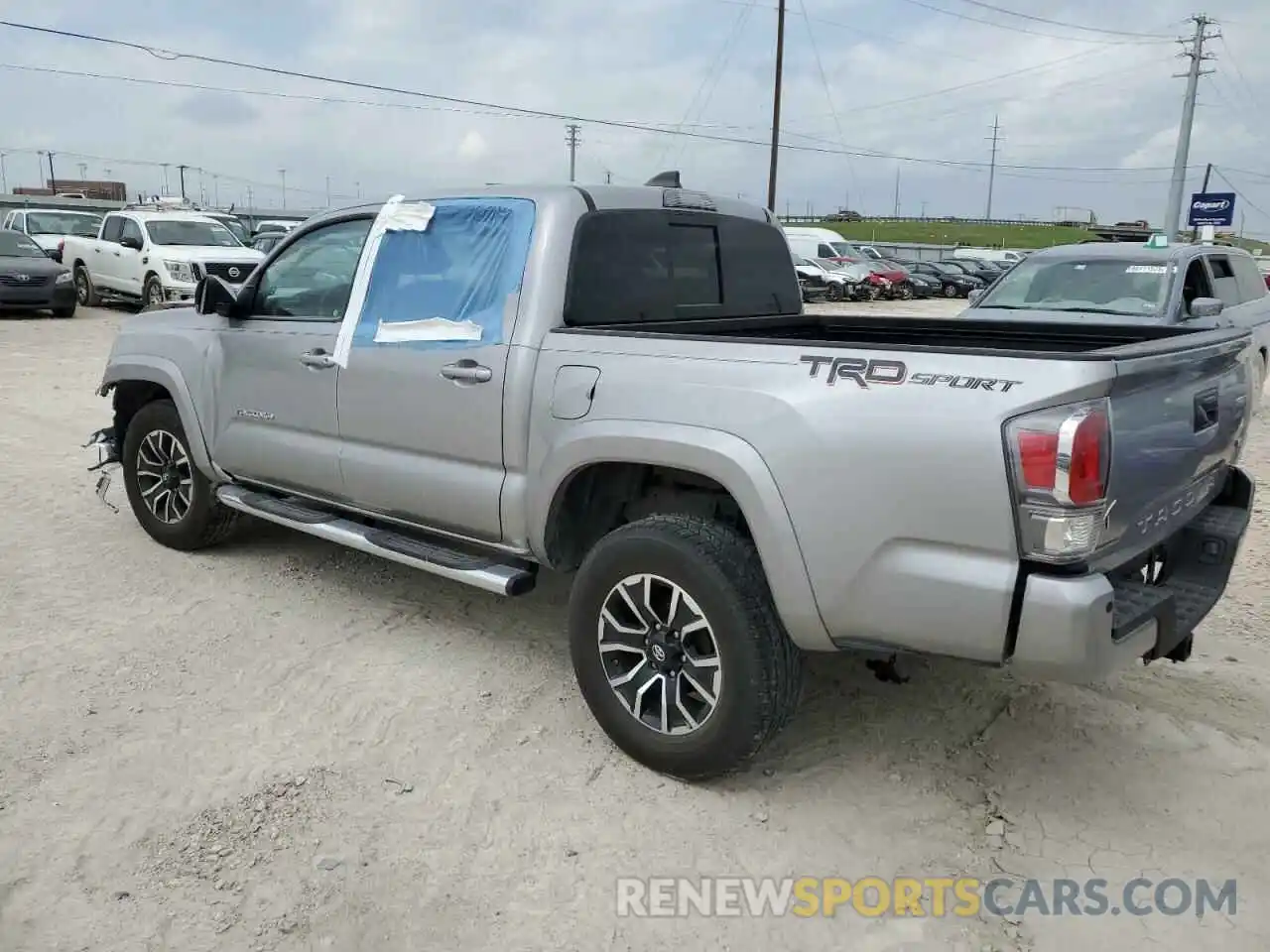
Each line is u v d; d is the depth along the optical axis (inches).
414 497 158.7
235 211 2042.3
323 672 161.2
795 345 118.5
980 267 1520.7
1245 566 218.4
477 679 160.1
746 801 129.0
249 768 133.7
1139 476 111.6
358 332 164.6
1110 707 152.1
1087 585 102.7
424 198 160.4
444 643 173.5
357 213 170.1
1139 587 120.6
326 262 174.9
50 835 118.4
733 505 137.6
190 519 207.5
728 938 105.9
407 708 150.5
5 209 1598.2
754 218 183.8
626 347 132.3
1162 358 111.9
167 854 115.7
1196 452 126.4
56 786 128.0
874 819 126.0
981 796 130.8
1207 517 141.8
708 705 125.9
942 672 163.8
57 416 360.2
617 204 153.4
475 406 146.8
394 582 200.7
